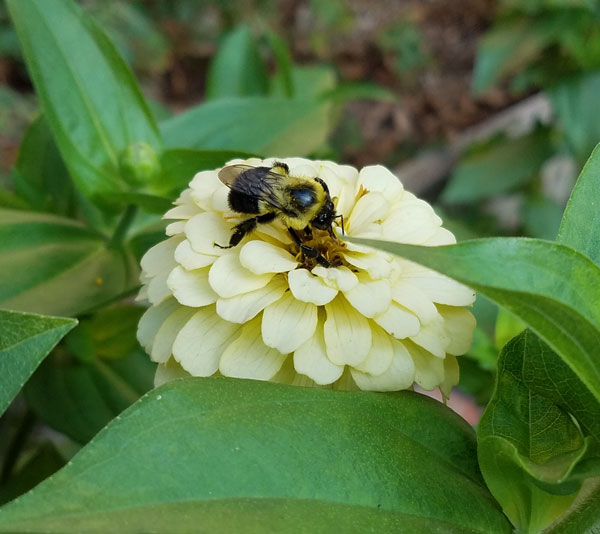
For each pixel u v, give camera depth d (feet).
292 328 0.22
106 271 0.34
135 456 0.16
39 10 0.33
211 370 0.22
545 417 0.21
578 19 0.62
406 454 0.20
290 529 0.17
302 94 0.58
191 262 0.22
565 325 0.16
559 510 0.21
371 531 0.18
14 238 0.33
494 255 0.16
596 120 0.62
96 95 0.34
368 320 0.22
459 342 0.23
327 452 0.18
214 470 0.17
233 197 0.24
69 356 0.35
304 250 0.24
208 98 0.53
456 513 0.20
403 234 0.24
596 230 0.21
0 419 0.46
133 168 0.33
